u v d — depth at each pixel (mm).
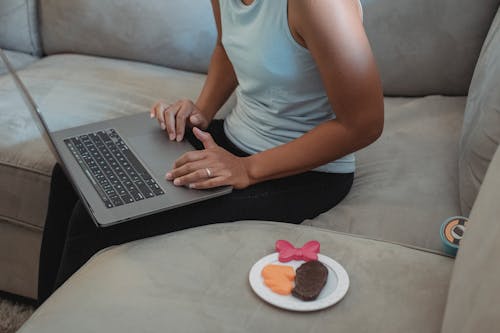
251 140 1408
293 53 1249
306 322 991
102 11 2029
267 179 1310
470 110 1428
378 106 1224
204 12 1954
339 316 1002
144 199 1225
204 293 1047
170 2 1969
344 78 1180
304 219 1357
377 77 1210
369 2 1765
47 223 1425
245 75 1358
